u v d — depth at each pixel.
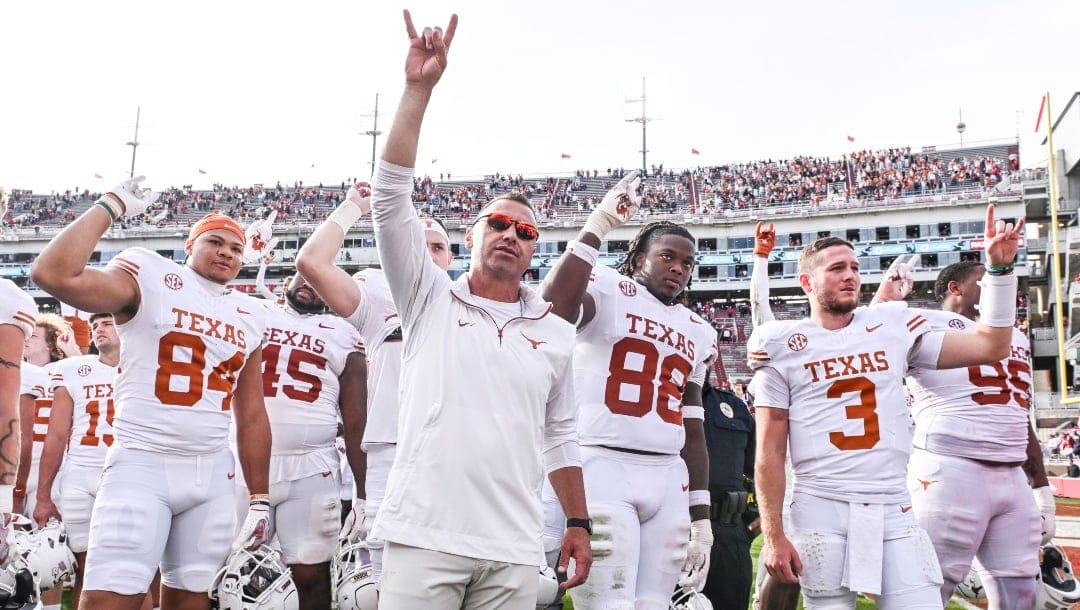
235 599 3.71
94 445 4.93
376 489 4.49
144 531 3.43
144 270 3.61
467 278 2.92
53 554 4.60
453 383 2.68
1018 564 4.32
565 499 3.03
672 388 3.93
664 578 3.81
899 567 3.54
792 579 3.56
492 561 2.60
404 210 2.73
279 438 4.51
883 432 3.66
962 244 42.16
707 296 46.94
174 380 3.60
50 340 6.36
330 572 4.58
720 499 4.64
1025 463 4.73
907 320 3.91
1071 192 47.12
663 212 47.16
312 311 4.85
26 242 49.12
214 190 54.38
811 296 3.95
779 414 3.81
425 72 2.68
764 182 50.06
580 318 3.84
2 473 3.25
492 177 53.78
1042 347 39.50
